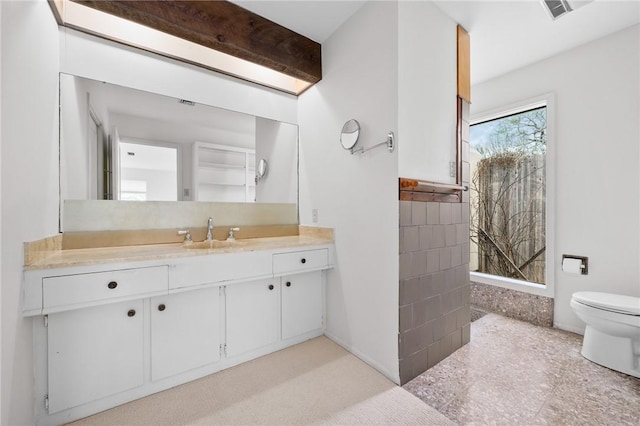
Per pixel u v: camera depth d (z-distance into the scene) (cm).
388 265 170
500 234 295
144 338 149
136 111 188
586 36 216
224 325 177
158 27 164
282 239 229
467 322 214
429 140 183
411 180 165
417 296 173
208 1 174
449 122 199
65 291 122
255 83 236
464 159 211
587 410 142
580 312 193
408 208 168
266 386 161
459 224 206
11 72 100
